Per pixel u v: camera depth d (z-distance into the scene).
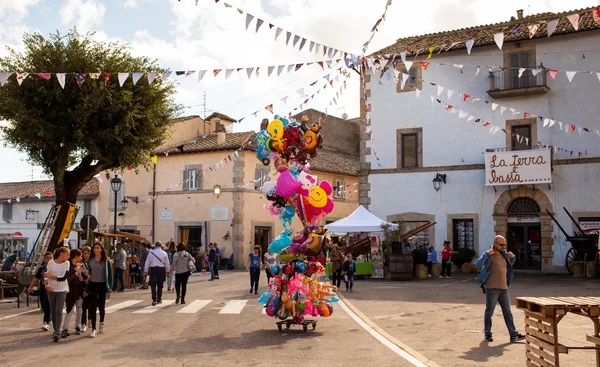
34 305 16.58
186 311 14.27
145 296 18.70
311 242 11.30
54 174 19.33
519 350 8.80
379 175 28.06
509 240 25.81
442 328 11.02
